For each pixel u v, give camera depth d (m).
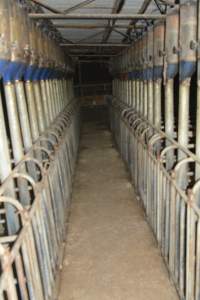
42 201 1.89
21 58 2.02
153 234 2.94
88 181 4.52
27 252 1.42
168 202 2.17
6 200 1.41
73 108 5.70
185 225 1.83
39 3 2.44
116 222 3.27
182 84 2.28
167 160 2.73
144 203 3.29
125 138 4.80
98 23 3.65
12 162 2.28
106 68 11.05
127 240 2.91
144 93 3.69
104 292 2.27
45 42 3.03
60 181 2.90
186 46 2.12
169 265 2.31
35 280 1.55
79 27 3.76
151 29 3.10
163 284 2.31
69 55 6.48
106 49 6.47
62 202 3.00
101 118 10.61
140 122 3.62
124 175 4.69
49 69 3.26
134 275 2.43
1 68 1.72
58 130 3.34
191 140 2.96
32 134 2.64
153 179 2.68
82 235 3.05
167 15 2.43
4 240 1.40
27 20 2.26
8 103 2.05
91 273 2.48
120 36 4.90
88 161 5.54
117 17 2.49
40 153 2.54
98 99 10.80
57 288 2.29
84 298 2.23
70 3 2.74
